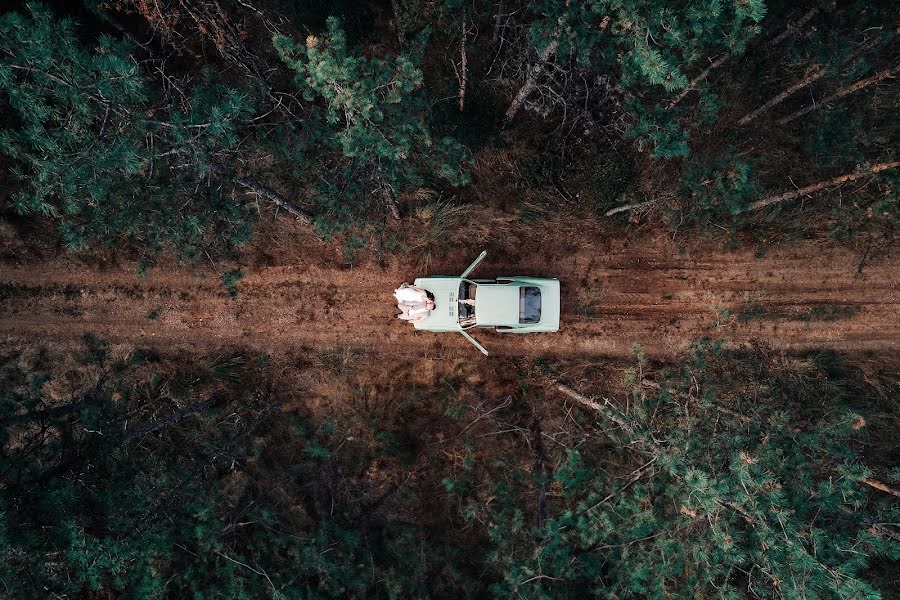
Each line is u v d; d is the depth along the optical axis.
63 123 9.28
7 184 13.35
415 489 14.13
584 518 12.05
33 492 10.40
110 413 12.09
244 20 12.11
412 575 13.49
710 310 14.26
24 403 11.84
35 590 10.47
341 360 14.41
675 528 11.56
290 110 12.21
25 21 8.30
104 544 10.83
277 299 14.47
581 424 14.16
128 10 10.96
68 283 14.25
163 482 12.95
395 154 10.33
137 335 14.35
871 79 11.04
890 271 14.01
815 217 13.55
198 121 9.77
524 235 14.23
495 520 13.16
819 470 11.05
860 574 12.11
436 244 14.21
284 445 14.18
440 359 14.33
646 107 11.30
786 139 13.55
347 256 14.34
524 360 14.31
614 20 9.49
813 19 12.73
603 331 14.40
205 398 14.05
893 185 12.42
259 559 13.41
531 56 11.69
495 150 13.59
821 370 13.92
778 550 9.80
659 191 13.44
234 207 12.70
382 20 13.05
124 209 10.97
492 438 14.16
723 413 12.33
